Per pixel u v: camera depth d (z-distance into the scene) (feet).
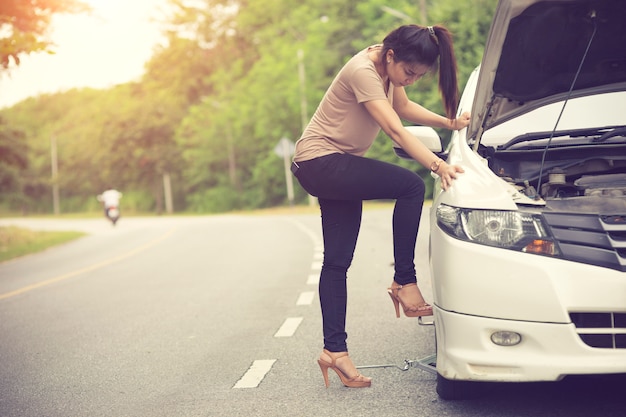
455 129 16.42
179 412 15.60
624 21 15.38
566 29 15.60
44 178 349.41
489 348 13.09
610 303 12.53
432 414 14.40
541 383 15.98
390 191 15.25
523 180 14.49
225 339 22.59
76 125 400.06
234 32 265.54
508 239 13.11
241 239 64.39
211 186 240.12
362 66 14.80
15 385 18.74
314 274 36.42
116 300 32.04
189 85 272.51
